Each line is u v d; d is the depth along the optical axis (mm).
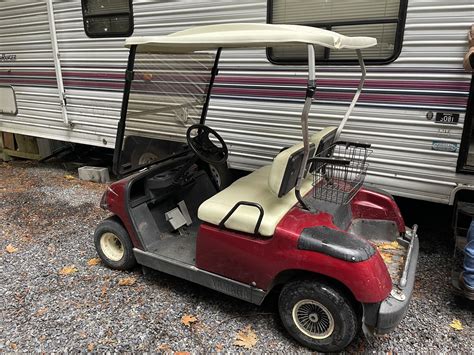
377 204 2967
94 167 5570
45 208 4508
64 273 3164
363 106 3441
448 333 2512
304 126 2039
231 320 2619
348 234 2201
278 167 2275
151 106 2852
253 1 3678
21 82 5754
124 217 2904
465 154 3115
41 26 5199
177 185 3113
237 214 2357
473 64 2740
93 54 4828
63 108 5348
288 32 2051
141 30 4387
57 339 2455
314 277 2256
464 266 2605
